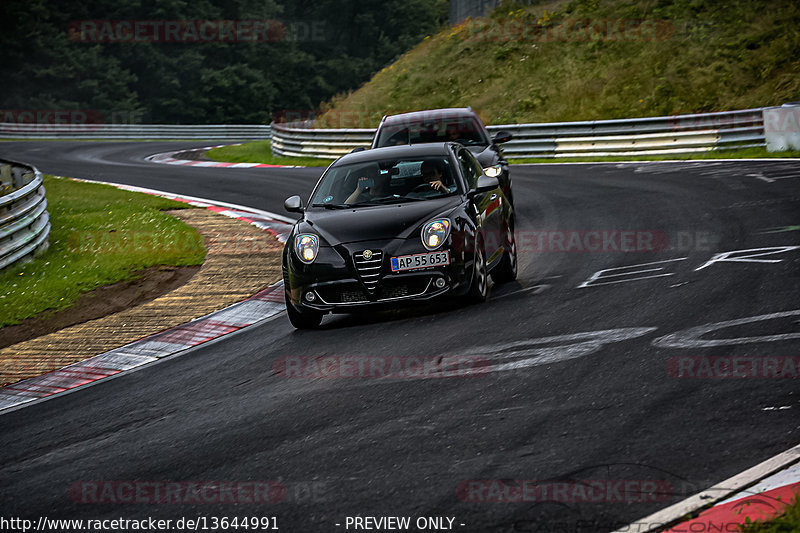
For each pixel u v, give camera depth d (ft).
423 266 70.54
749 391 45.65
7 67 524.11
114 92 539.29
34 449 52.54
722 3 265.75
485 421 46.09
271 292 92.79
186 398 59.06
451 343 63.00
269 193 177.27
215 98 587.68
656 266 82.28
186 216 152.25
